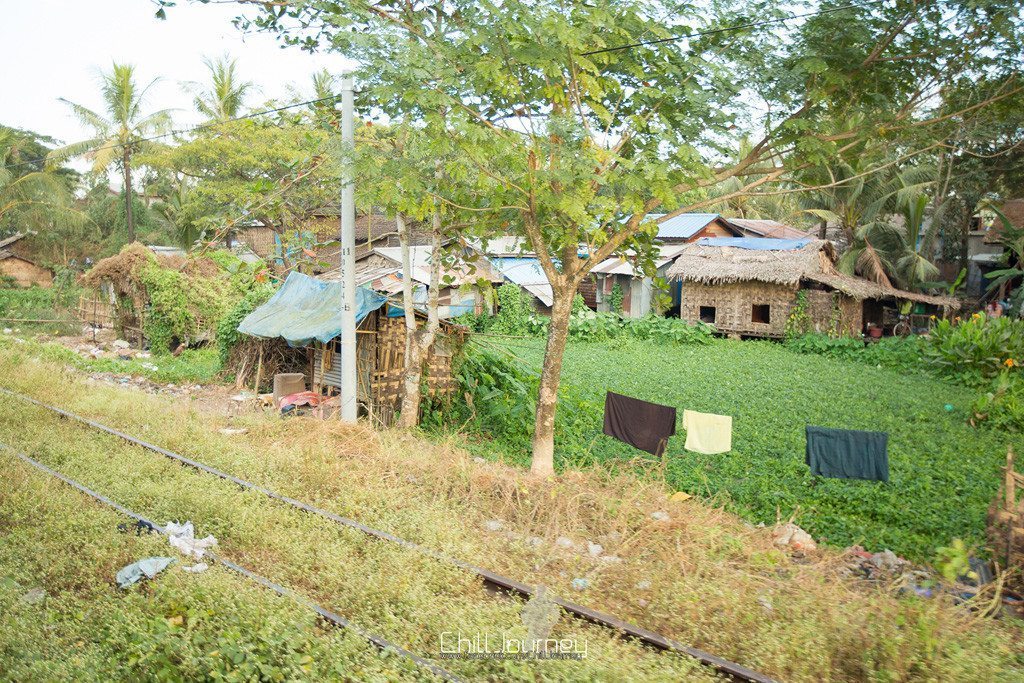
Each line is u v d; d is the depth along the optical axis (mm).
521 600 6559
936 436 13375
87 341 24531
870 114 9859
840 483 10477
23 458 9477
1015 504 8102
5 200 35219
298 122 13742
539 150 8992
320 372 15625
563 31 8328
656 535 8164
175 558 6703
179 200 35062
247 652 5262
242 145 25281
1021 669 5719
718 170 10359
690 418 10797
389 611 6039
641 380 18500
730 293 27297
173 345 21922
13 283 38000
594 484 10102
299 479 9492
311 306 15570
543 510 8906
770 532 8758
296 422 12227
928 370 20438
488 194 10266
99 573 6586
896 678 5410
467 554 7309
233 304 21828
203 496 8297
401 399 13953
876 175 27281
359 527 7785
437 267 12773
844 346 23766
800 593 6828
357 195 10219
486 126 9188
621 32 8891
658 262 29172
